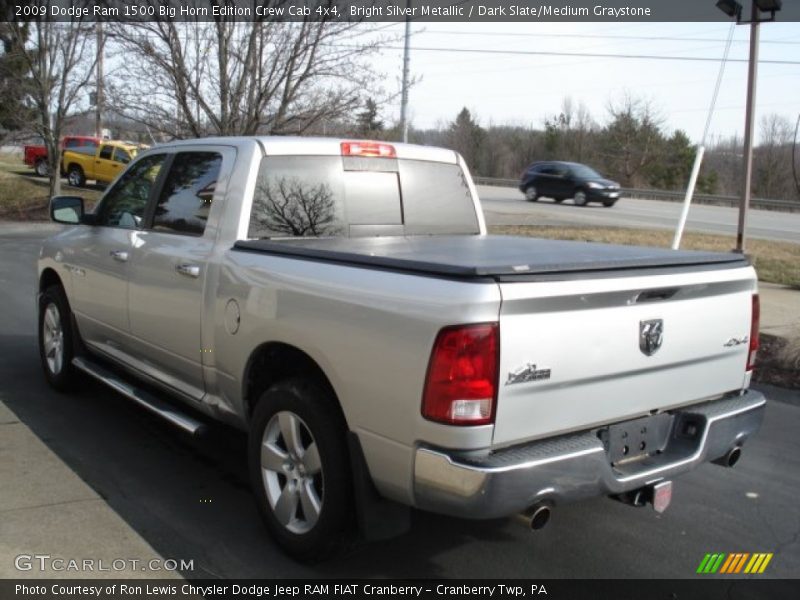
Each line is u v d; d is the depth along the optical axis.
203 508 4.12
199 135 12.74
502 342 2.83
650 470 3.30
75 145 29.98
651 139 63.31
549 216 24.88
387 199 4.76
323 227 4.45
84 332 5.64
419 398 2.91
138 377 5.09
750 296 3.85
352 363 3.17
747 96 10.30
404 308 2.97
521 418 2.93
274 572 3.50
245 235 4.09
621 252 3.75
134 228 4.99
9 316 9.02
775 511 4.43
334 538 3.36
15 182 29.42
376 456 3.12
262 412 3.68
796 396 6.85
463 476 2.80
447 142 76.62
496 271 2.84
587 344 3.08
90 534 3.77
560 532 4.07
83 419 5.47
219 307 3.98
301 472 3.52
